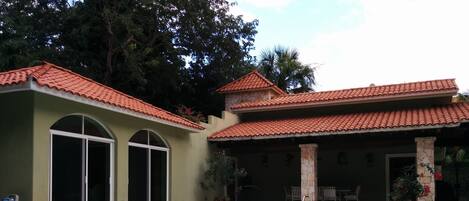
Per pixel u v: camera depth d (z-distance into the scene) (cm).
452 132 1780
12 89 1095
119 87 2742
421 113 1838
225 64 2964
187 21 2762
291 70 3656
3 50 2353
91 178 1330
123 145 1462
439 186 2197
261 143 1989
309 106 2175
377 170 2098
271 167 2256
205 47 2906
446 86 1969
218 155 1972
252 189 2272
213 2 2877
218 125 2094
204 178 1947
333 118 2023
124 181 1452
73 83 1353
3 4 2605
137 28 2514
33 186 1112
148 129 1612
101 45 2681
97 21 2594
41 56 2428
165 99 2977
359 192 2073
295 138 1866
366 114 2008
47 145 1170
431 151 1670
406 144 1780
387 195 2056
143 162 1594
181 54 2886
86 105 1305
